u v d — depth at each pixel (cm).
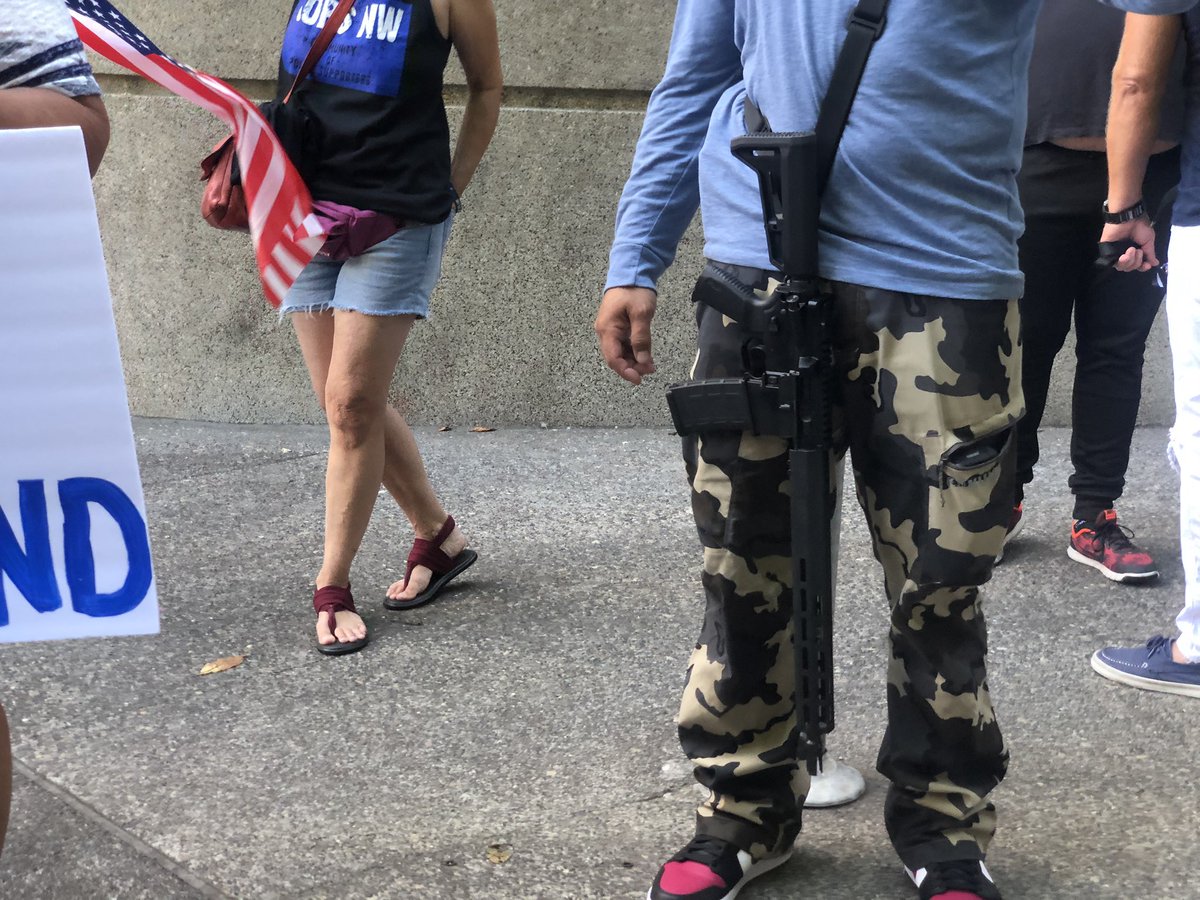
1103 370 377
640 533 430
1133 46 303
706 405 202
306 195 314
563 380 567
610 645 339
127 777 270
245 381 582
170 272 578
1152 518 430
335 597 342
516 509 457
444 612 363
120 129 567
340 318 332
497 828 248
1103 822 245
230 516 452
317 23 328
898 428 194
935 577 196
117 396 135
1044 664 321
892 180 189
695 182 215
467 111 360
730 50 210
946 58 186
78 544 138
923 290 190
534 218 554
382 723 296
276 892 226
